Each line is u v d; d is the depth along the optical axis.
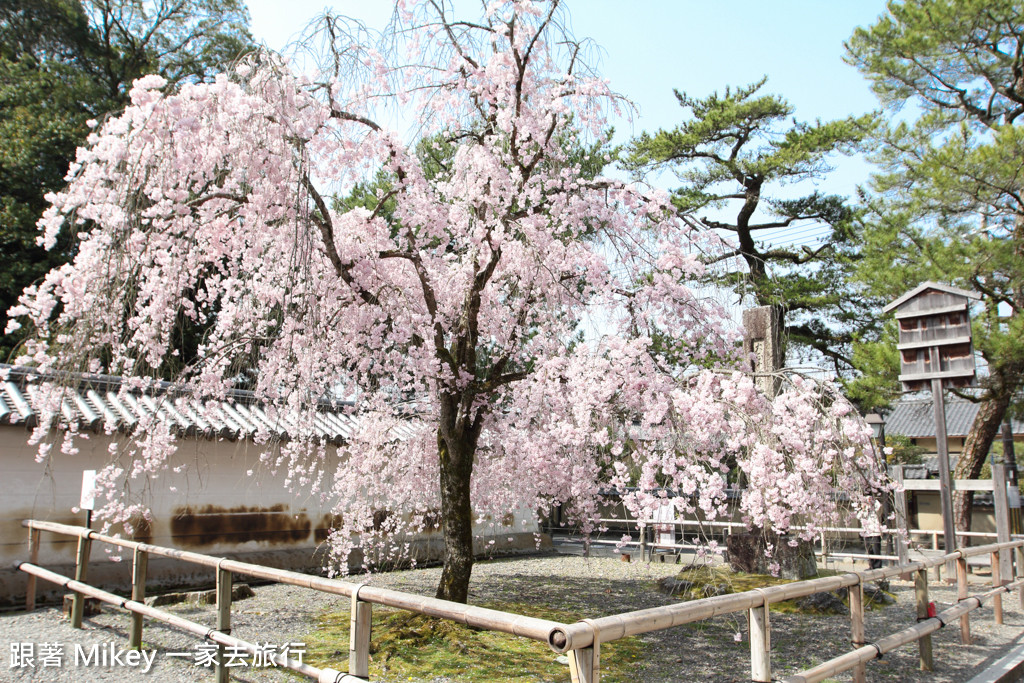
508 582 8.88
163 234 4.64
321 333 5.10
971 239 11.57
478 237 5.47
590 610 6.99
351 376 6.04
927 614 4.95
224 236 5.26
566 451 7.02
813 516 5.69
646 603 7.43
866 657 3.77
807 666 5.04
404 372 6.30
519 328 6.19
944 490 7.27
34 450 7.32
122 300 4.71
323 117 4.70
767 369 8.50
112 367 4.85
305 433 7.79
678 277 5.96
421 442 7.43
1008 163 10.61
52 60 14.50
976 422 12.12
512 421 7.26
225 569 4.05
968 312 7.14
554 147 6.07
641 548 11.48
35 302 4.61
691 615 2.53
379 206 5.66
